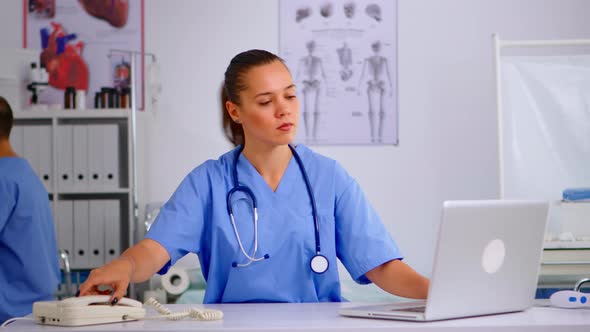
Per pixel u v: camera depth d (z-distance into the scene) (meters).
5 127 2.85
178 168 4.04
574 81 3.45
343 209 1.79
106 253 3.77
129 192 3.75
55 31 4.08
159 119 4.04
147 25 4.05
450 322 1.32
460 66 3.98
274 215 1.77
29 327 1.35
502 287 1.43
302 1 4.03
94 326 1.34
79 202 3.78
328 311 1.50
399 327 1.24
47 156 3.78
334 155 4.02
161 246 1.71
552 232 3.41
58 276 3.01
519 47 3.99
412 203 3.99
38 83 3.89
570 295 1.56
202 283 3.77
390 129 4.00
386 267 1.72
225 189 1.80
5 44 4.10
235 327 1.26
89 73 4.07
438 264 1.30
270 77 1.69
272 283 1.74
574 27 3.95
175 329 1.26
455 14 3.99
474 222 1.34
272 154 1.80
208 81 4.04
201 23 4.04
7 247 2.79
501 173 3.40
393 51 4.00
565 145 3.44
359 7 4.02
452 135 3.98
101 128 3.77
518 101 3.47
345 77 4.02
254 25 4.04
